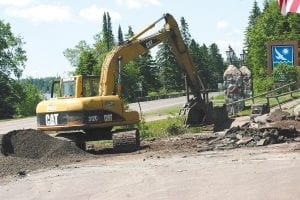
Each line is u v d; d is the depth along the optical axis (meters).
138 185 12.45
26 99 96.75
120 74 22.73
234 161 14.43
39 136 19.66
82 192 12.48
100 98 20.83
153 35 25.59
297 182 10.76
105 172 14.77
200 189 11.27
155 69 127.56
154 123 30.25
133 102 79.50
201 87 28.58
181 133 26.55
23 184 14.30
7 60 97.50
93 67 92.38
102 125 20.72
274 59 25.75
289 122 22.72
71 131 22.22
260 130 19.59
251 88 35.25
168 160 16.05
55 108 20.89
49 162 18.02
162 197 11.00
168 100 87.19
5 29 97.50
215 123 28.39
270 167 12.73
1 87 91.75
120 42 23.88
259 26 90.06
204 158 15.79
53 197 12.30
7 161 17.58
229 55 37.41
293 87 37.91
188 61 27.77
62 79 22.03
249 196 10.16
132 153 19.36
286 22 85.69
